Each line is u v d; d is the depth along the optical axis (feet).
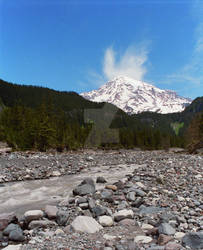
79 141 213.66
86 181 28.19
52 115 239.09
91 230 14.52
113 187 27.40
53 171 44.24
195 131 212.02
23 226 16.07
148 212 18.58
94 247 11.87
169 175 34.91
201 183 29.40
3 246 12.76
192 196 22.94
